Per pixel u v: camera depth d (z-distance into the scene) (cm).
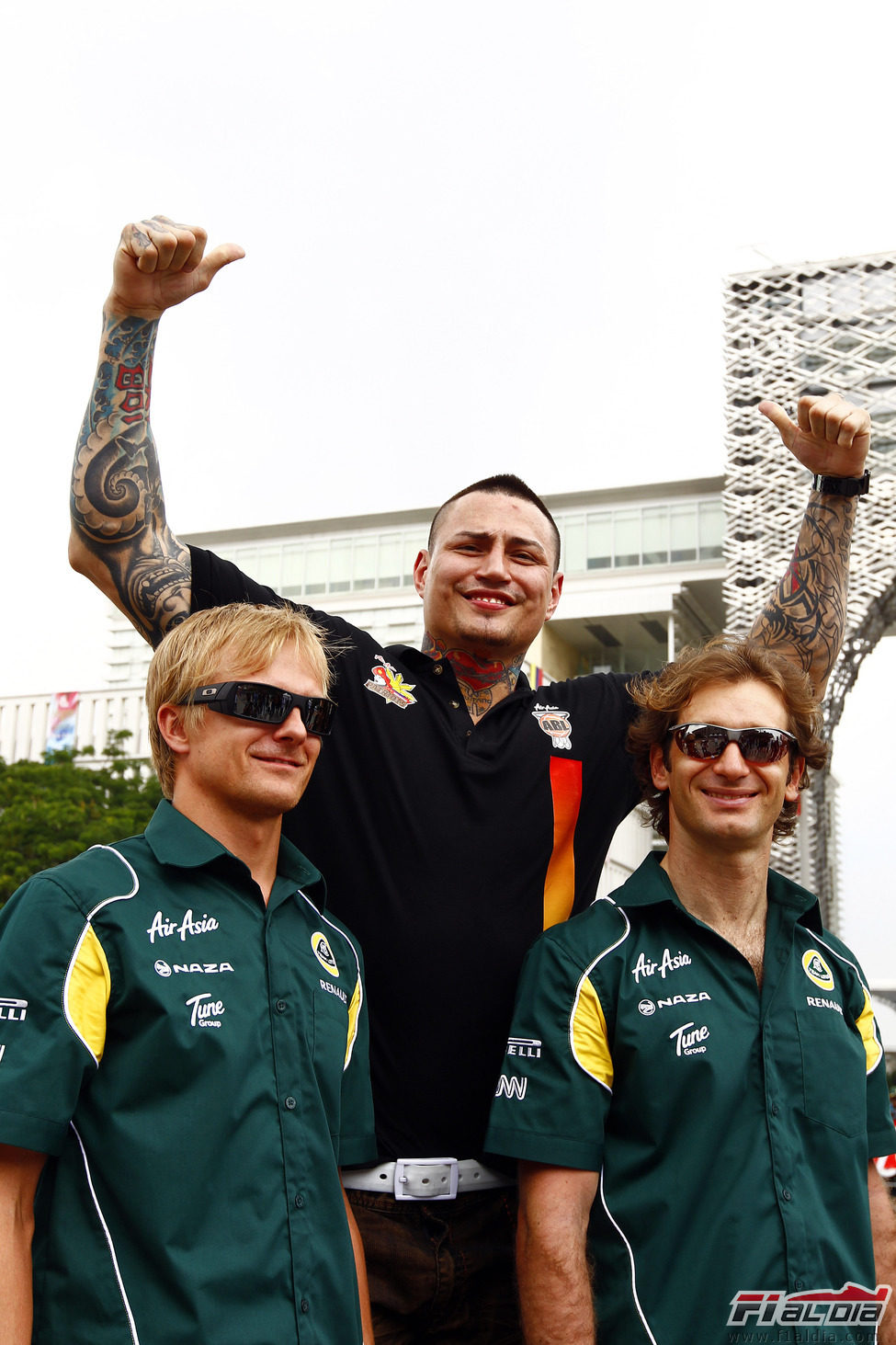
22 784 1838
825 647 305
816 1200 217
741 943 240
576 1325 207
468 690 292
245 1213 179
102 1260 172
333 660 272
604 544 4197
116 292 258
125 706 3077
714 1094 218
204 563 272
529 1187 221
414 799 260
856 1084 230
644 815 282
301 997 202
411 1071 246
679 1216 213
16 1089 169
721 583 4025
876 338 1988
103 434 266
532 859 267
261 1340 172
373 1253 235
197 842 203
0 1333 161
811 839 2164
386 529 4466
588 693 302
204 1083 182
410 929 250
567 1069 223
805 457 308
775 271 2083
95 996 180
